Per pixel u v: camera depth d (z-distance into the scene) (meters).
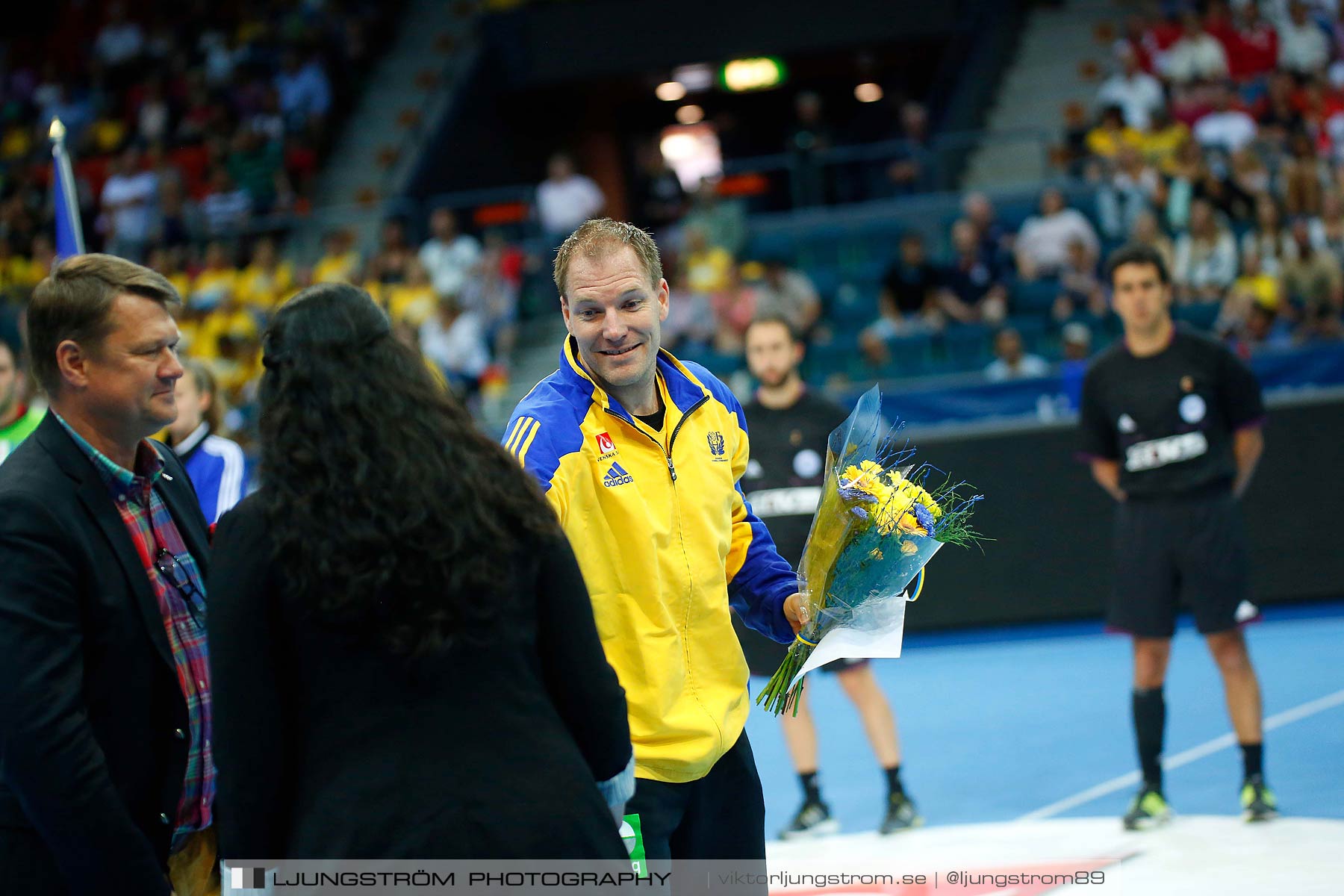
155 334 6.62
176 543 6.97
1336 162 33.69
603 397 7.23
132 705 6.38
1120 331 31.02
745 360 31.91
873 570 7.58
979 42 44.56
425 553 5.20
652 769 6.98
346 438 5.27
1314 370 25.30
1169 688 18.42
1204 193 33.03
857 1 45.06
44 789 5.82
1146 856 11.67
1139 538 13.20
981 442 23.28
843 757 16.64
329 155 46.62
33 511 6.11
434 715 5.24
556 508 6.84
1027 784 14.56
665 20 46.31
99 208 44.84
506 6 47.91
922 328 32.12
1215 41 39.75
